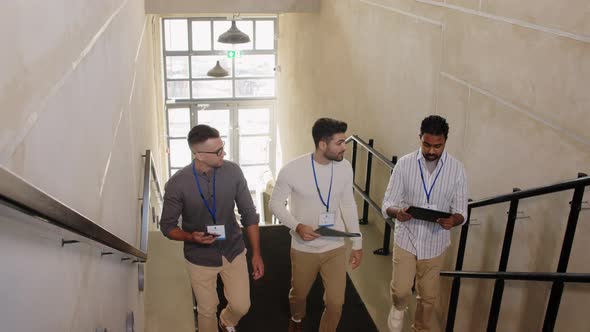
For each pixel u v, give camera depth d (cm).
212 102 1304
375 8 532
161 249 477
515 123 303
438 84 399
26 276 93
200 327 325
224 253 311
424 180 313
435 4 399
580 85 252
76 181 147
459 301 378
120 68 306
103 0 238
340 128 292
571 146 258
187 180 293
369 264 460
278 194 311
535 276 249
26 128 97
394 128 491
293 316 350
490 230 334
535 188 255
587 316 253
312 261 317
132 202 361
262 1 755
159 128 1109
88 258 160
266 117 1335
